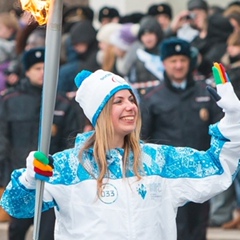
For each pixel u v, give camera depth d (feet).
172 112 55.57
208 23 68.28
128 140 34.71
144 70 66.23
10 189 33.99
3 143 57.11
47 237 50.03
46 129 33.04
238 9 70.44
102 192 34.01
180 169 35.01
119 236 33.91
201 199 35.12
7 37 76.13
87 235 33.94
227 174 34.94
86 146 34.47
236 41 61.72
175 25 71.41
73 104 56.54
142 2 93.09
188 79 55.98
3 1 90.89
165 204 34.86
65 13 79.41
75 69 65.36
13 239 55.16
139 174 34.40
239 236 61.52
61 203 34.30
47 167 33.01
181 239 53.78
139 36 67.46
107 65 67.77
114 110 34.50
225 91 34.47
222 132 34.65
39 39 69.41
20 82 63.26
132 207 34.06
